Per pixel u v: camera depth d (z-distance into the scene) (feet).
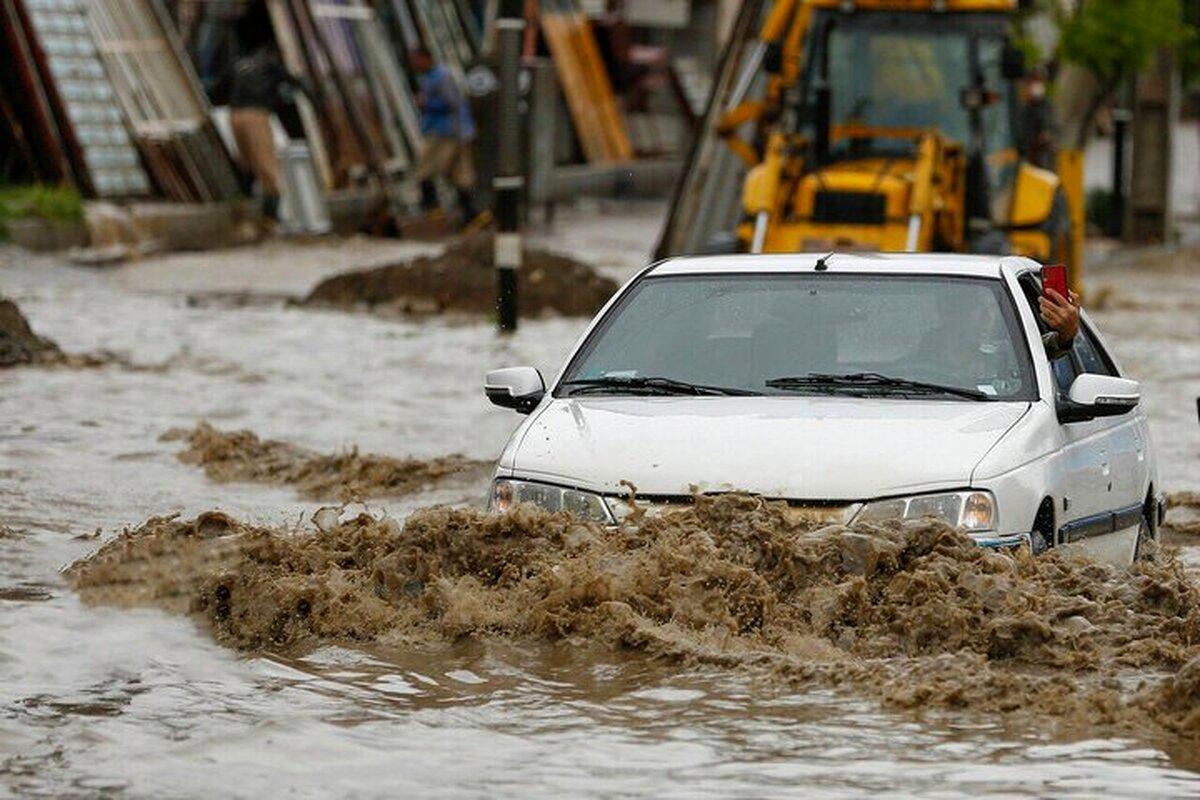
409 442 155.84
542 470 94.94
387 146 386.32
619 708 78.84
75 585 99.04
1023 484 92.32
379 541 96.48
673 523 91.04
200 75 378.32
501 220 227.40
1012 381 100.42
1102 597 88.74
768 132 246.27
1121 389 100.42
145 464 141.18
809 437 93.76
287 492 134.62
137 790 69.41
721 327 104.22
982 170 237.04
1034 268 113.39
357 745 74.49
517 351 213.25
